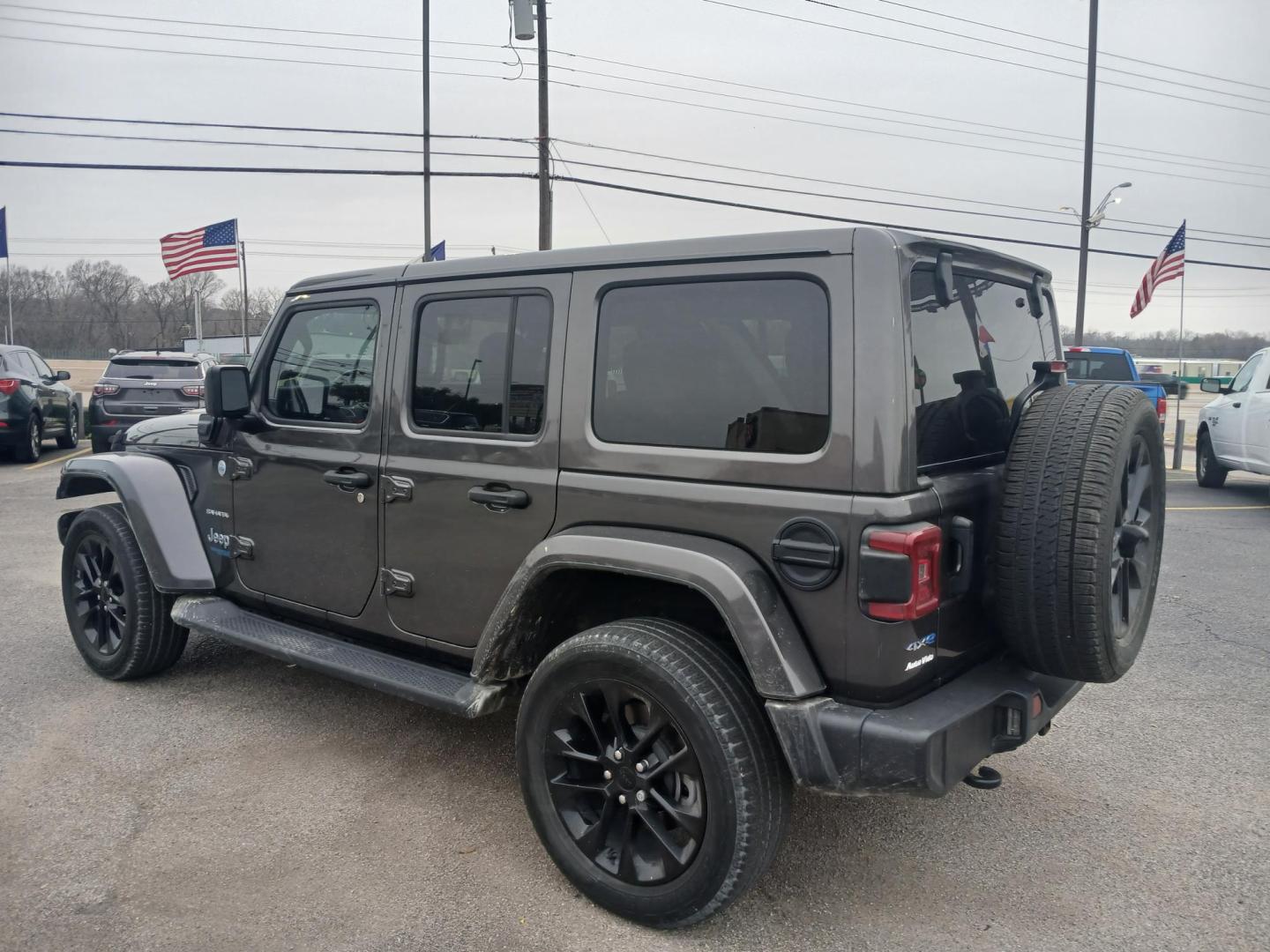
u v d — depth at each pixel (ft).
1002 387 10.34
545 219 70.74
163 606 15.02
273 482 13.21
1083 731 14.23
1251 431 36.14
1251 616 20.44
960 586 8.59
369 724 14.14
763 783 8.46
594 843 9.37
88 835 10.80
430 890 9.77
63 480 16.01
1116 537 8.95
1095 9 72.33
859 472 8.05
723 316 8.96
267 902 9.52
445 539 11.06
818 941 8.99
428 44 69.62
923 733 7.84
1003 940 9.03
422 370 11.43
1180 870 10.31
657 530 9.22
